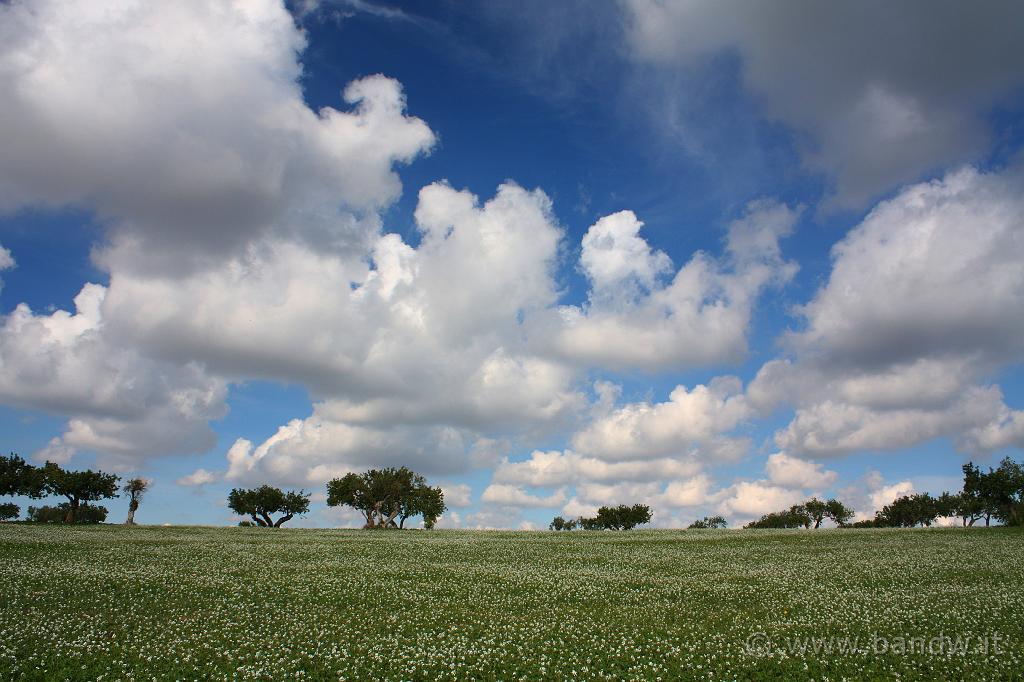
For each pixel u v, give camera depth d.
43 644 21.22
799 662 20.41
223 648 21.53
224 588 32.72
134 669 19.03
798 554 51.09
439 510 124.69
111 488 102.88
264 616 26.66
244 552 49.81
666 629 25.12
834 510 156.38
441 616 27.55
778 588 34.25
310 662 20.22
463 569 42.16
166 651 21.02
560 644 22.70
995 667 19.58
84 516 118.81
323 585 34.56
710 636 23.86
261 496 118.81
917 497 142.00
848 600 30.39
